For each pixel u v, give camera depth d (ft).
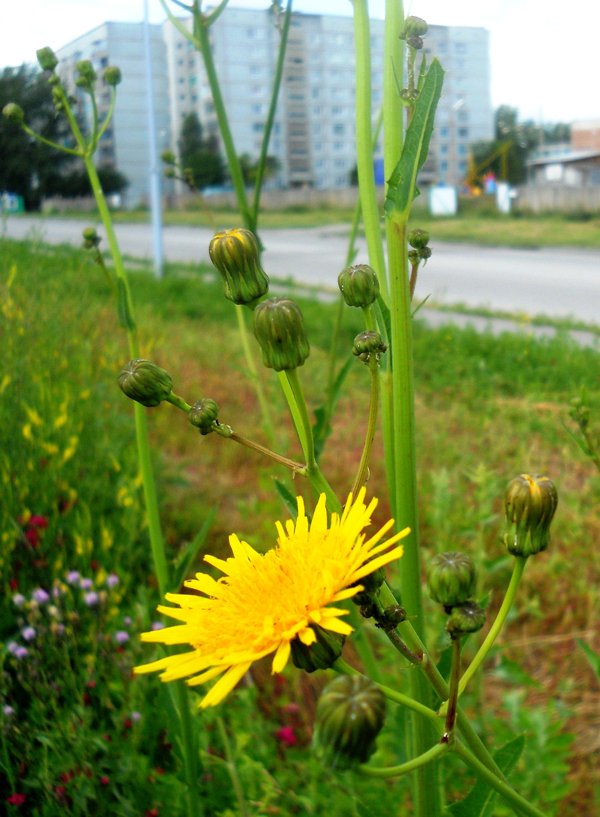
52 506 1.38
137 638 1.08
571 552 1.49
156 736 1.00
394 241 0.53
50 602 1.15
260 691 1.20
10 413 1.49
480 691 1.03
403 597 0.55
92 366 2.03
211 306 4.23
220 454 2.04
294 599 0.43
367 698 0.37
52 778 0.88
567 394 2.56
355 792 0.85
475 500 1.68
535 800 0.84
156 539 0.86
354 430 2.27
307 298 4.73
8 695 0.99
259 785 0.89
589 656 0.86
